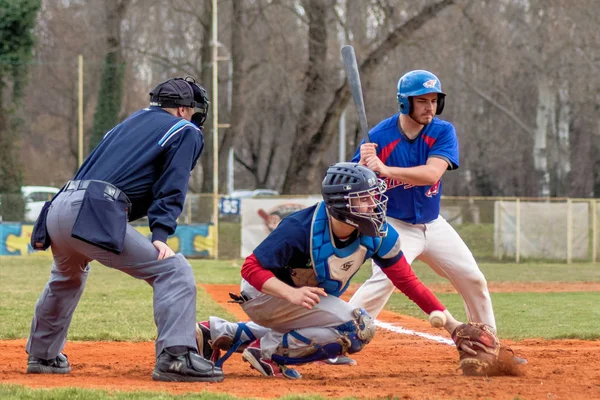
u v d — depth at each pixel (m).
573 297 38.84
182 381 14.79
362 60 94.38
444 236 18.06
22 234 69.31
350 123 134.25
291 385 14.54
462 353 15.93
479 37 108.19
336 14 95.25
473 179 151.00
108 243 14.34
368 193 13.57
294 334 15.00
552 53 113.12
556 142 131.38
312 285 14.70
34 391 13.04
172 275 14.95
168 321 14.82
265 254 14.12
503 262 69.25
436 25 101.62
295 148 99.06
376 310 17.98
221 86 124.12
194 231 69.00
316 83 96.56
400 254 14.82
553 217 69.88
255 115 142.50
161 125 15.14
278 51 103.50
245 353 15.59
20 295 36.16
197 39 122.31
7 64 84.50
